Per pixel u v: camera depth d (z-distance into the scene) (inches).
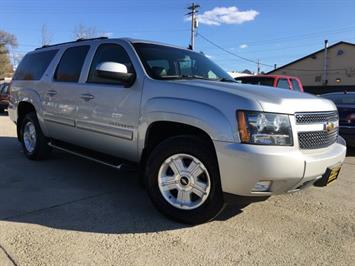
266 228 158.1
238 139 140.3
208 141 152.3
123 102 180.2
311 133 151.7
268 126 139.6
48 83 239.3
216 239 145.9
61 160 268.4
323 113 159.9
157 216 167.2
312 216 173.6
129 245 139.3
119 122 182.9
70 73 223.0
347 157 323.6
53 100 232.4
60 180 219.8
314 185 160.1
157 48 197.5
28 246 136.6
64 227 153.6
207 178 151.3
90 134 203.6
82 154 210.4
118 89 183.8
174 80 172.6
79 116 208.8
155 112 163.9
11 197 188.2
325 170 153.9
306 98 159.0
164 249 136.8
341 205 190.1
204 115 147.6
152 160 164.7
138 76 177.3
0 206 175.3
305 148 148.9
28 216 164.1
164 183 162.6
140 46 191.0
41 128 250.7
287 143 142.0
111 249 135.9
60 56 237.6
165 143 161.9
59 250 134.1
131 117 176.4
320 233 155.0
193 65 202.8
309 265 128.9
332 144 168.4
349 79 2047.2
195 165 154.3
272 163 137.3
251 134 139.3
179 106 155.7
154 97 166.7
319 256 135.3
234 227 157.6
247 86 166.1
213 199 150.4
